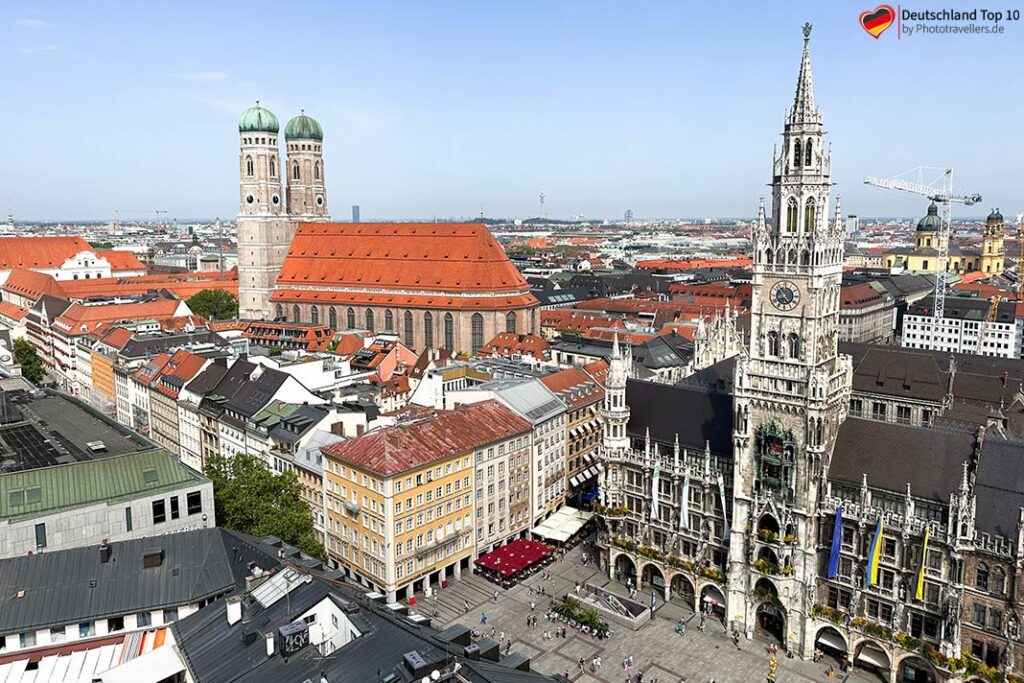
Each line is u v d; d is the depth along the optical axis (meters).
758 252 101.44
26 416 124.19
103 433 116.25
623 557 123.88
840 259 101.69
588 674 99.94
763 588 106.00
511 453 132.75
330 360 197.88
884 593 96.31
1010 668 85.19
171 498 102.31
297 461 130.62
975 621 88.31
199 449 169.50
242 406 153.62
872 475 99.00
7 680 70.75
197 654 68.12
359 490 117.06
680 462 115.75
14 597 75.94
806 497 100.81
